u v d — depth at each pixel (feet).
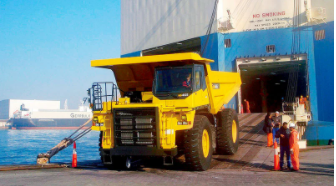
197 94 32.12
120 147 30.78
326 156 42.65
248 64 84.94
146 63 34.19
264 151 43.86
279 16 83.51
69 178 29.40
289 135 33.60
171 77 32.40
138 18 109.81
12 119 228.02
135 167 36.55
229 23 84.69
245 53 85.56
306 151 48.62
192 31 91.56
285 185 25.70
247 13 85.97
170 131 30.07
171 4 97.86
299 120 60.90
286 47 82.58
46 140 130.31
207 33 87.76
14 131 197.98
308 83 79.61
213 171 32.76
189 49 103.50
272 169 33.63
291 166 33.86
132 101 34.94
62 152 89.51
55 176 30.86
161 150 29.76
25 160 77.05
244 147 46.88
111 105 31.71
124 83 37.65
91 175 31.24
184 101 30.71
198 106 32.17
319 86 78.69
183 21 94.12
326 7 78.89
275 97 118.52
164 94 31.78
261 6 84.99
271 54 83.51
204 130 33.30
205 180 27.91
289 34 82.58
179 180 27.99
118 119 30.83
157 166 37.11
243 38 85.87
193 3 91.76
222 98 40.81
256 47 84.84
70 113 230.48
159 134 29.84
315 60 79.77
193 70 32.09
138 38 109.19
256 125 65.10
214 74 37.73
